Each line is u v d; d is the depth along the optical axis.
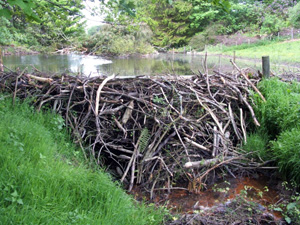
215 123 4.66
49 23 12.60
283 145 4.10
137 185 3.94
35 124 3.81
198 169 4.09
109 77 4.64
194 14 26.84
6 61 13.73
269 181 4.12
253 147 4.56
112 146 4.09
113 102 4.39
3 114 3.78
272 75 6.33
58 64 12.27
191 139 4.31
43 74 5.00
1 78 4.72
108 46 19.91
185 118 4.32
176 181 4.03
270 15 24.58
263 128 4.91
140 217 2.98
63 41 20.36
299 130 4.17
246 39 23.20
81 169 3.38
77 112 4.41
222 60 13.91
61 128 4.08
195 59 15.04
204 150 4.30
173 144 4.16
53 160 3.27
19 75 4.66
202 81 5.22
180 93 4.71
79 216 2.55
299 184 3.81
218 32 26.30
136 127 4.36
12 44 18.84
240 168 4.29
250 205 3.52
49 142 3.62
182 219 3.22
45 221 2.38
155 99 4.48
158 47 25.12
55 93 4.70
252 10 26.83
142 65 11.90
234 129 4.73
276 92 5.16
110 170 4.09
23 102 4.31
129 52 20.16
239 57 15.84
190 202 3.64
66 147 3.89
